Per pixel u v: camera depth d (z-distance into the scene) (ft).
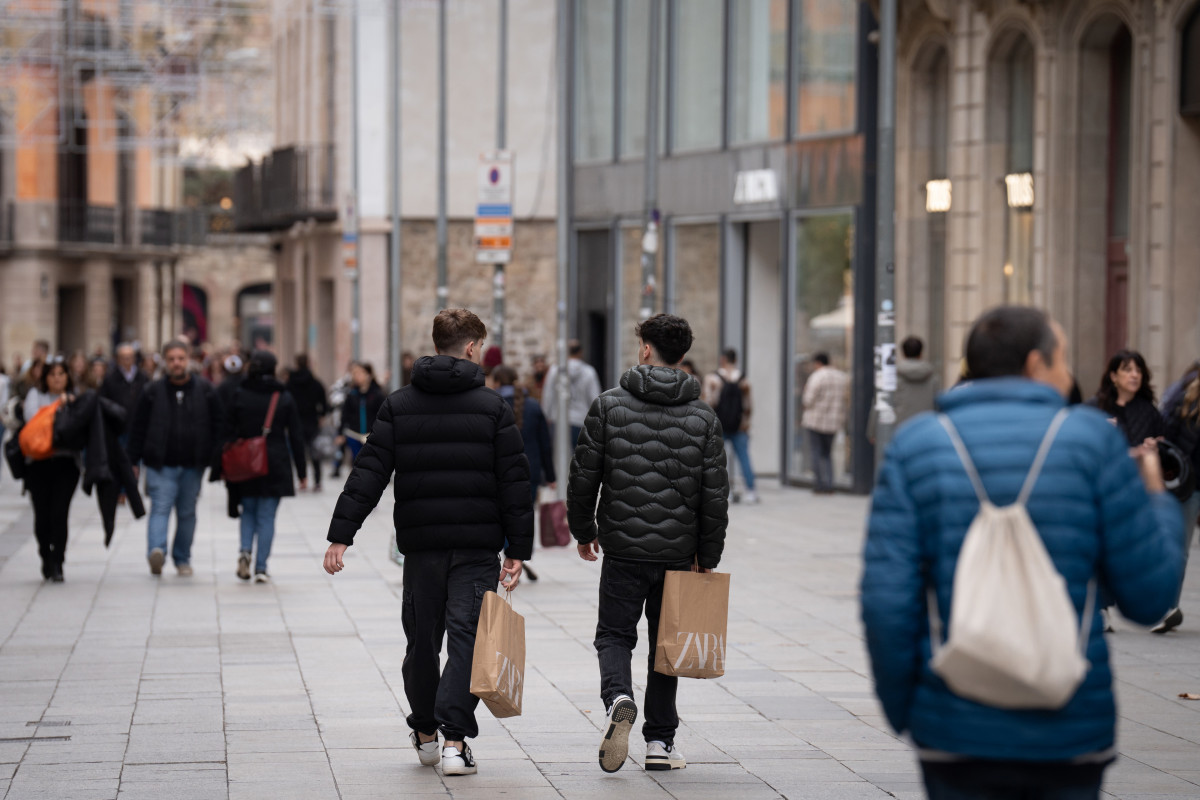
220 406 76.02
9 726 43.32
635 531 38.24
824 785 36.88
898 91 118.21
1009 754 20.66
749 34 136.56
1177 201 92.12
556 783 37.11
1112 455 21.53
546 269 202.18
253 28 270.46
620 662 38.09
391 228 186.70
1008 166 109.40
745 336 140.56
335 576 77.10
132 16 242.58
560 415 107.76
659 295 149.69
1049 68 101.96
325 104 214.90
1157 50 92.89
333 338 222.28
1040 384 22.02
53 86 272.10
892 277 82.69
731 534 95.25
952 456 21.47
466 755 37.86
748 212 136.05
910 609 21.20
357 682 49.90
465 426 38.01
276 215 218.18
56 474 74.18
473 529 37.96
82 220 281.33
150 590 71.87
